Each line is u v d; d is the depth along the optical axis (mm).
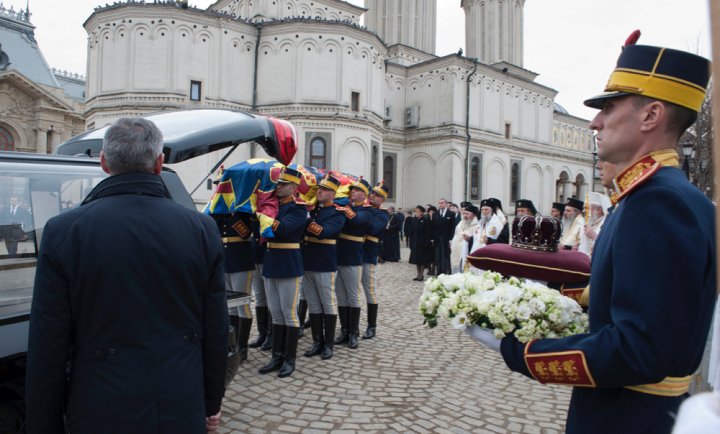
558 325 1555
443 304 1703
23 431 2416
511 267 2115
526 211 7680
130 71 20562
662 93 1370
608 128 1489
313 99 22078
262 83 22469
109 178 1878
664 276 1174
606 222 1516
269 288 5062
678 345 1146
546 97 33719
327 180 5543
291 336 4957
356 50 22828
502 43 36062
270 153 4758
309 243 5559
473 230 9148
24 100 30672
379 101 24719
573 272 1980
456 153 27578
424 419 3889
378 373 5012
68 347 1724
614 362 1199
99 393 1659
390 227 16297
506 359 1545
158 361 1728
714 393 730
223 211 5324
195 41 21125
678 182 1309
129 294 1715
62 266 1695
